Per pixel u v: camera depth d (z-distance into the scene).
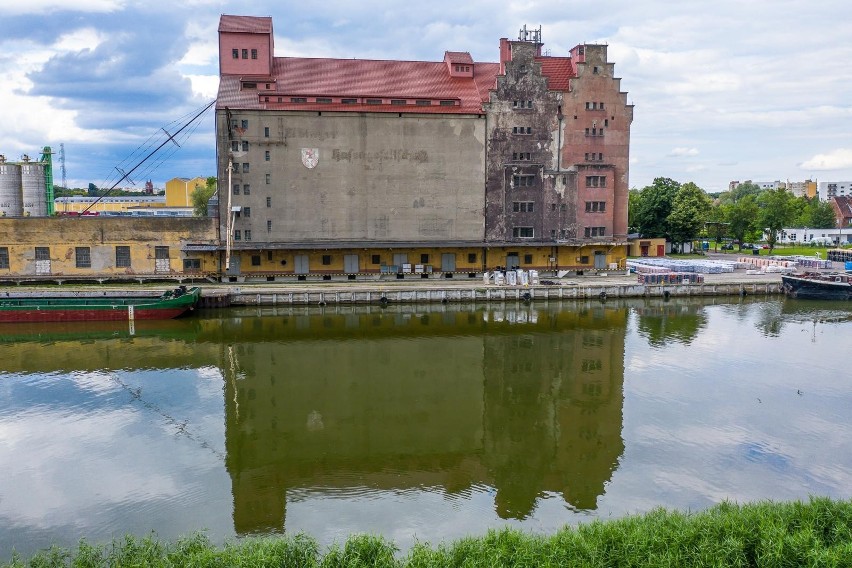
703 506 24.83
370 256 75.88
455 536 22.92
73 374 43.59
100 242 72.12
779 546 18.38
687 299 72.38
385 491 26.80
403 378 42.88
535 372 44.00
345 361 46.91
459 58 80.06
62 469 28.59
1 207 99.50
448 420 35.25
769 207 127.62
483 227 78.00
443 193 76.62
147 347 51.03
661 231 114.62
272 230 73.38
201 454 30.52
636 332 55.50
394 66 79.94
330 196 74.12
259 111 71.56
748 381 41.06
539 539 19.95
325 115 73.19
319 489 26.98
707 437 31.89
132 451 30.72
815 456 29.47
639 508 24.81
